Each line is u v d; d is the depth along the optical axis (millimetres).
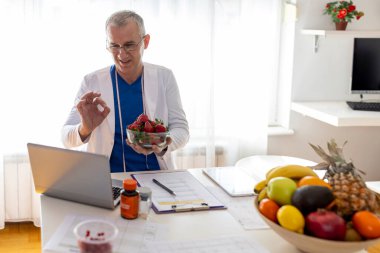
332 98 3221
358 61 2941
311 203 1207
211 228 1438
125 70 2080
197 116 2986
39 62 2699
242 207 1613
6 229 2959
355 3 3096
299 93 3172
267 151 3238
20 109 2750
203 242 1338
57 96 2770
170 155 2205
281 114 3297
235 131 3031
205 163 3059
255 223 1480
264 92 3014
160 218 1496
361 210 1220
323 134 3266
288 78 3170
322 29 3078
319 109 2900
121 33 1980
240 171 1996
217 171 1979
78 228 1193
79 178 1519
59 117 2797
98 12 2730
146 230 1402
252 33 2936
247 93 3010
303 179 1323
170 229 1419
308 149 3275
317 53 3121
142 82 2170
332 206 1233
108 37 2029
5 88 2707
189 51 2877
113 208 1533
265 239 1378
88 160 1467
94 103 1850
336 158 1402
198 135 3014
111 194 1504
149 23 2807
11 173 2848
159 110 2240
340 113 2773
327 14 3059
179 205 1578
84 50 2758
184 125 2229
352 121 2664
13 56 2678
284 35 3168
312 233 1188
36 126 2781
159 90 2219
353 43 3053
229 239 1362
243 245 1327
